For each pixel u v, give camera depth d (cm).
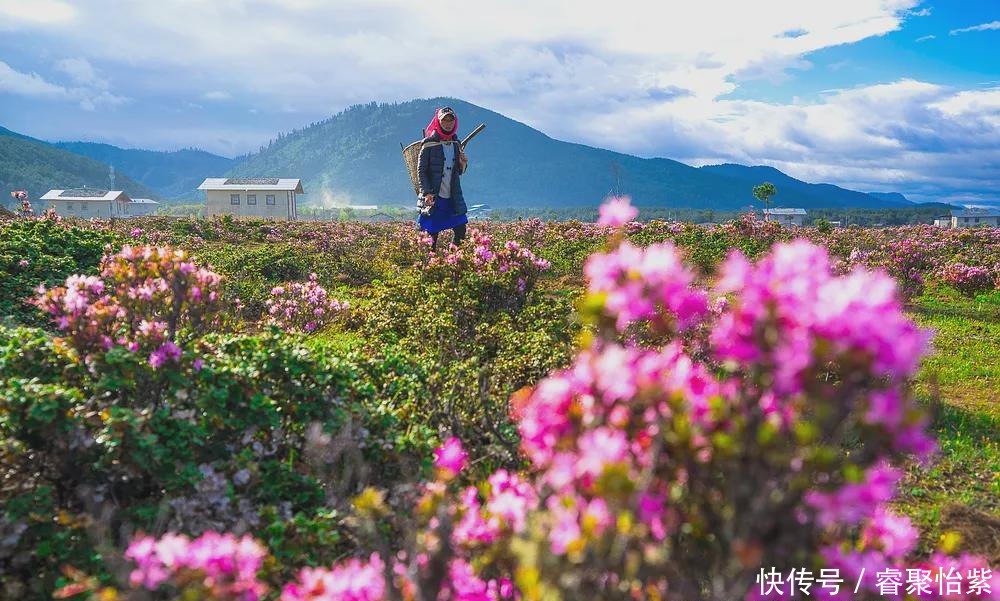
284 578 312
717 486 193
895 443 174
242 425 393
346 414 407
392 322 803
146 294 472
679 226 2423
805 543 195
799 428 173
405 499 337
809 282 176
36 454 343
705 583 250
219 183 10169
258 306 1034
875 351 165
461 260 932
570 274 1547
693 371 232
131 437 339
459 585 237
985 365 821
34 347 416
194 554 218
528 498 252
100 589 274
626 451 189
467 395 497
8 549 301
